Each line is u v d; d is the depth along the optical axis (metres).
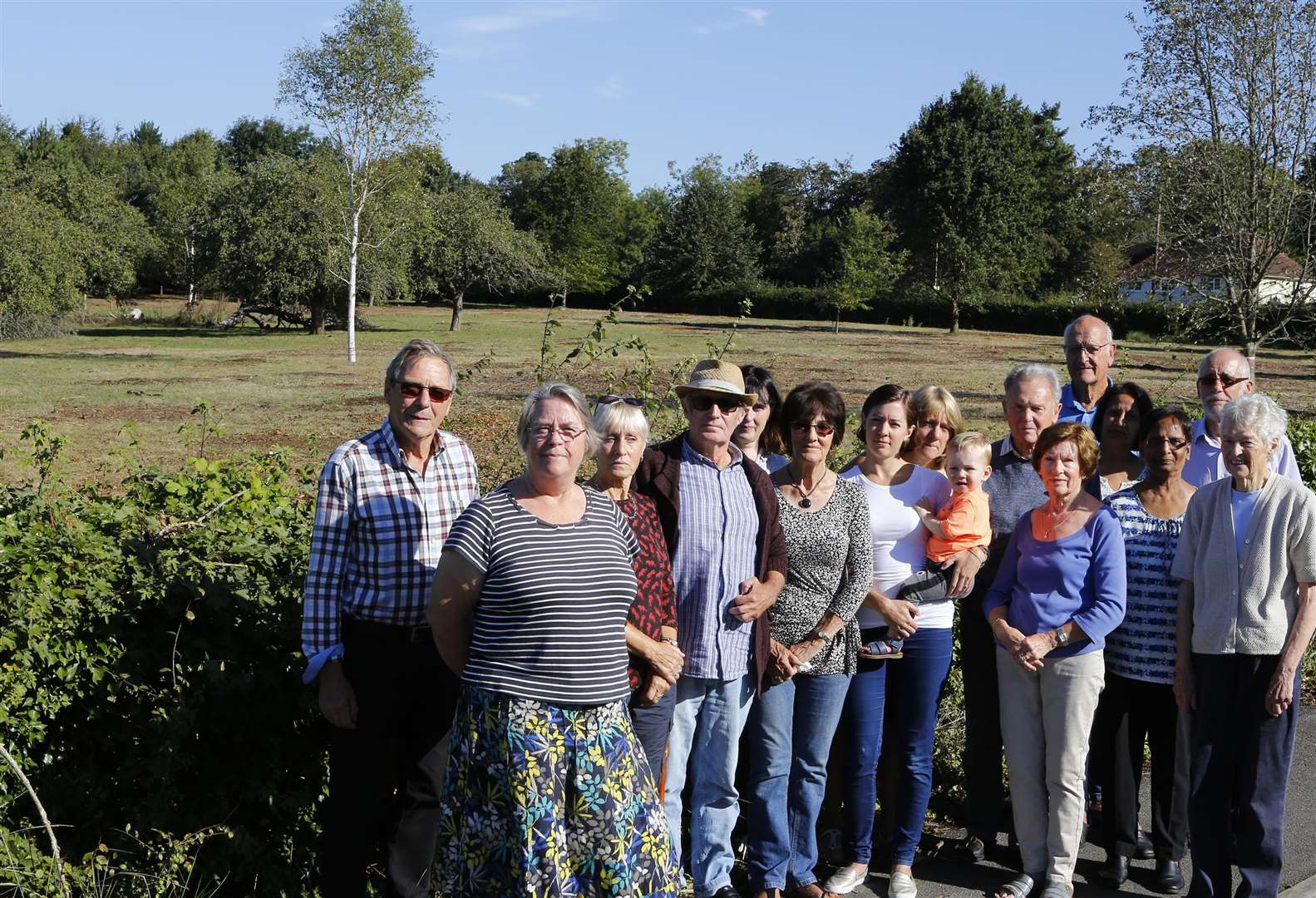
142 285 80.31
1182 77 15.13
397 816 4.02
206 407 6.24
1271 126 14.70
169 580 3.89
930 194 59.19
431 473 3.91
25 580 3.65
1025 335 56.38
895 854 4.59
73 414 22.00
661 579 3.99
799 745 4.52
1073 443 4.55
